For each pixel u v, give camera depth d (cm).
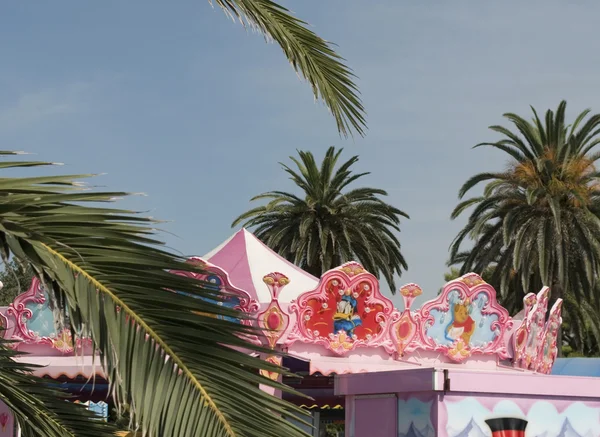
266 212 4319
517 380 851
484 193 3872
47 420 470
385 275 4294
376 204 4303
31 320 1631
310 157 4288
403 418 877
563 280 3756
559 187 3791
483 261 3984
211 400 319
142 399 311
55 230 309
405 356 1731
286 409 326
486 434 834
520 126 3950
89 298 311
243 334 326
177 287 319
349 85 614
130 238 315
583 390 875
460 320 1761
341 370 1653
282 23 585
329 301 1647
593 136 3969
